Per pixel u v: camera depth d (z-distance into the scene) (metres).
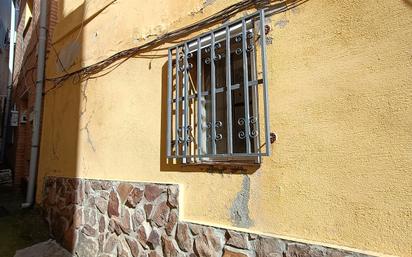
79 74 4.56
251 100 2.51
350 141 1.89
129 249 3.19
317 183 2.00
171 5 3.20
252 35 2.41
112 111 3.82
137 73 3.52
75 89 4.64
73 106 4.62
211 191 2.58
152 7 3.43
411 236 1.62
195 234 2.57
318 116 2.04
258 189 2.28
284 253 2.02
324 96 2.03
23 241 4.27
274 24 2.33
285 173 2.15
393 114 1.75
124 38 3.77
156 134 3.19
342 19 2.00
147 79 3.38
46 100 5.52
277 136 2.22
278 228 2.15
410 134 1.68
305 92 2.12
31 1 7.96
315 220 1.98
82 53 4.54
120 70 3.78
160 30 3.29
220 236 2.39
